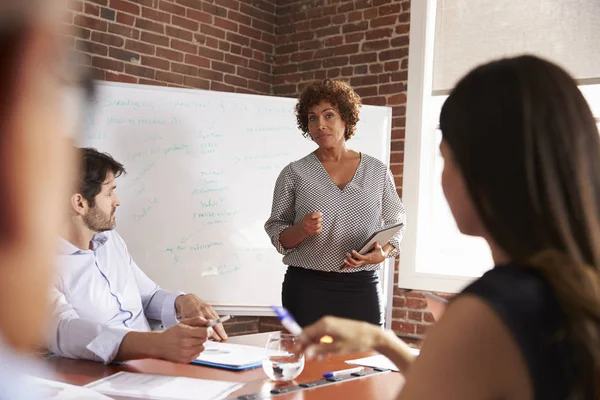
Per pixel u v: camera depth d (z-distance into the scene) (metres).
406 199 4.01
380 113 3.81
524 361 0.61
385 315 3.70
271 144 3.73
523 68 0.72
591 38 3.52
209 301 3.62
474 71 0.75
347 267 2.80
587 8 3.54
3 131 0.15
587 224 0.68
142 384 1.41
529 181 0.68
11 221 0.15
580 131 0.70
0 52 0.15
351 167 2.95
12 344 0.15
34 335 0.16
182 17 4.18
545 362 0.61
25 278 0.15
